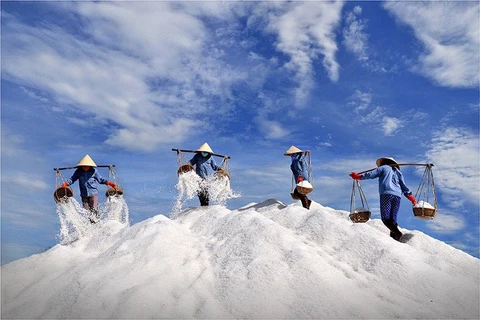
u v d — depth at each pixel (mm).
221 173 9461
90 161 9570
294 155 9312
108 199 9727
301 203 9039
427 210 6816
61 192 8906
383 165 7207
